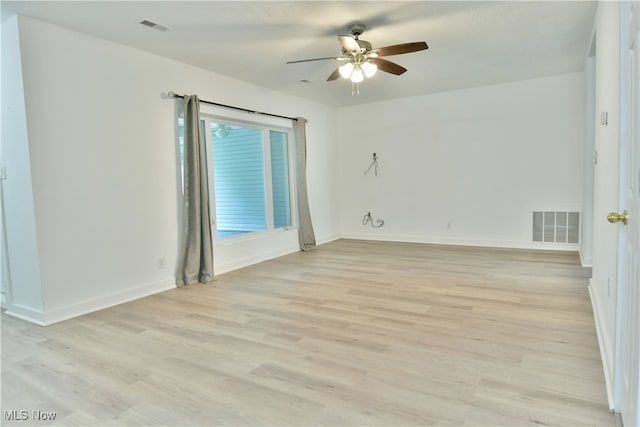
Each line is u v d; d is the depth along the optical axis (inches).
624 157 68.1
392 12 124.0
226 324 120.3
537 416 69.2
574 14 128.5
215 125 190.4
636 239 51.4
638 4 48.9
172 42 144.5
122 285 146.5
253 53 158.2
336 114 280.2
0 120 128.1
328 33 139.3
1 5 111.0
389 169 264.4
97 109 137.9
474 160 235.0
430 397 76.6
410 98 251.9
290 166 240.8
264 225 221.9
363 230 278.5
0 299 141.6
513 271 170.7
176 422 71.7
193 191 166.7
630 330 56.3
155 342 108.0
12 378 89.3
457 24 135.0
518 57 173.6
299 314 126.8
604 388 77.3
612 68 84.0
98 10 116.3
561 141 210.7
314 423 70.1
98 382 86.7
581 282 150.6
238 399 78.6
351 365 91.0
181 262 167.5
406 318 119.2
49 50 124.7
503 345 98.0
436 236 251.3
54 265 126.6
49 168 125.2
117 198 144.7
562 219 213.6
